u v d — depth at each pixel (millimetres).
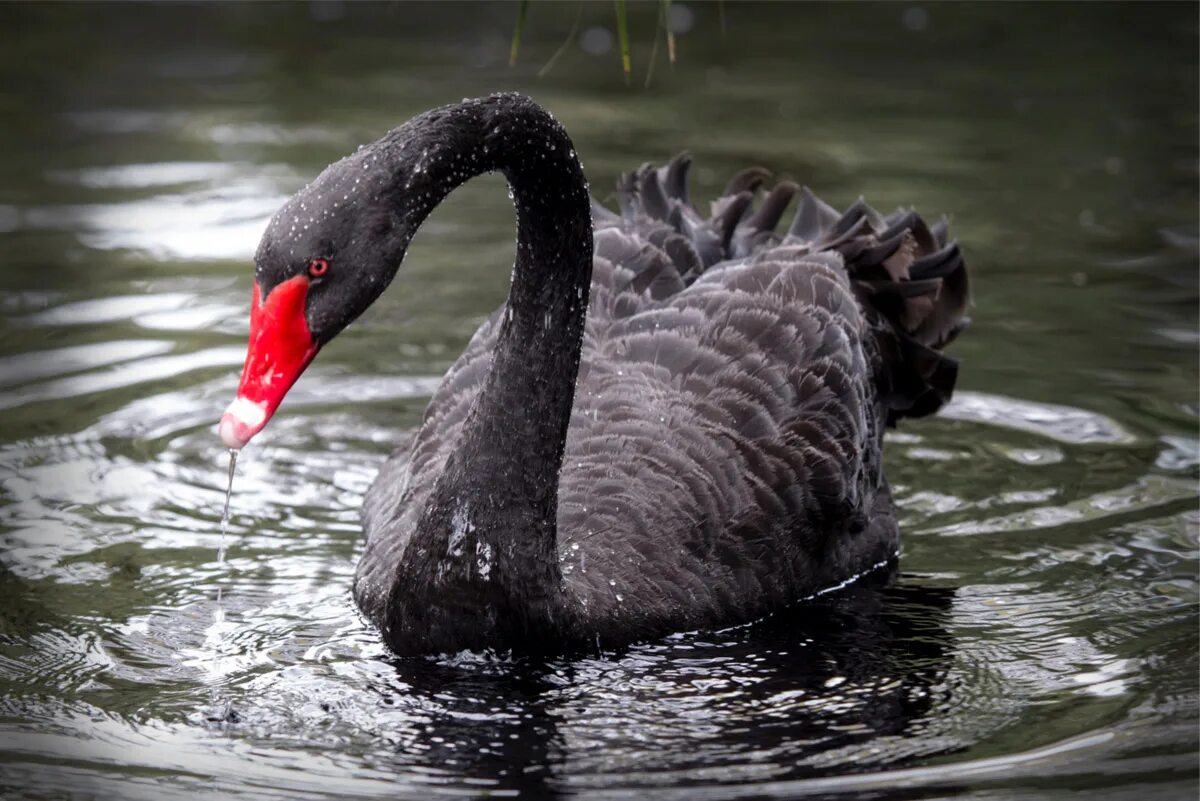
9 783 8359
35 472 12680
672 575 10398
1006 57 25094
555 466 9836
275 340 8711
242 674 9789
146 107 21922
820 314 11664
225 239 17469
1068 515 12336
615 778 8523
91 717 9180
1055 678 9805
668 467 10750
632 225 13008
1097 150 20547
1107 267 16875
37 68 23641
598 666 9953
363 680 9711
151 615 10594
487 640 9867
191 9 27344
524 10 10469
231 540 11875
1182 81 23594
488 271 17000
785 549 10969
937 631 10594
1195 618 10625
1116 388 14391
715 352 11391
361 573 10875
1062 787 8383
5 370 14312
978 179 19484
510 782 8484
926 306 12711
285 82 23234
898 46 25812
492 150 9414
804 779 8508
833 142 20828
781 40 26250
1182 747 8812
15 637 10203
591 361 11469
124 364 14641
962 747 8891
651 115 22031
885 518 11953
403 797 8297
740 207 13109
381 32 26172
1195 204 18641
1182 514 12195
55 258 16828
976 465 13305
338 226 8789
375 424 14031
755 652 10234
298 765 8656
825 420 11320
